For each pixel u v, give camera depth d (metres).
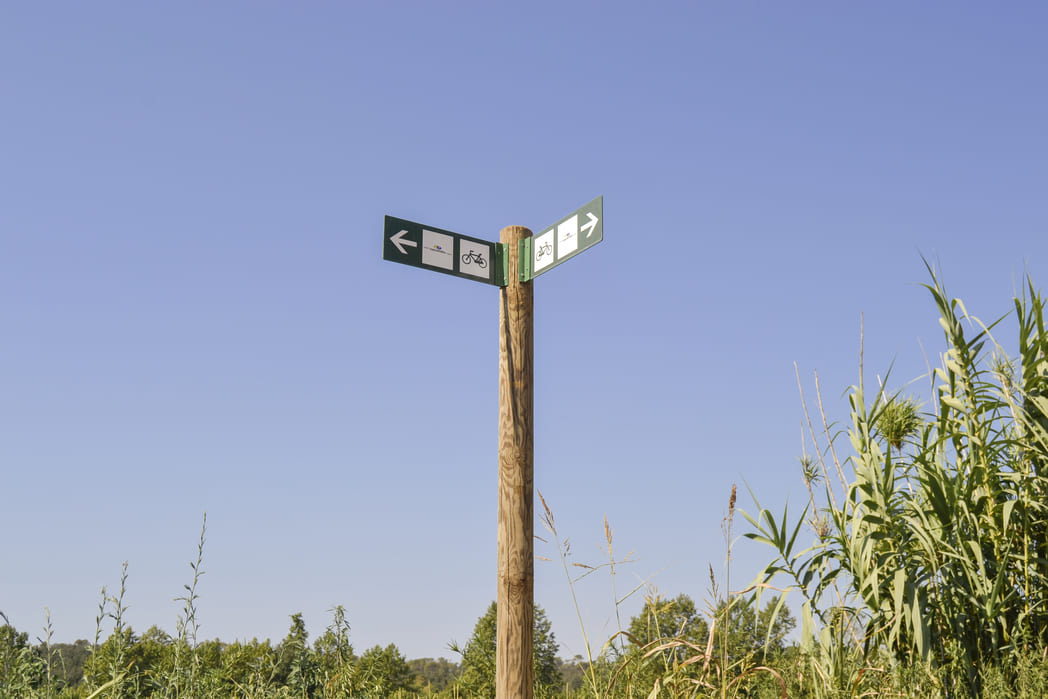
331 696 4.59
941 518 3.87
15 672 3.34
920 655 3.50
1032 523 3.87
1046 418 3.99
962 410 3.98
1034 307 4.01
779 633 4.19
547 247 4.69
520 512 4.40
